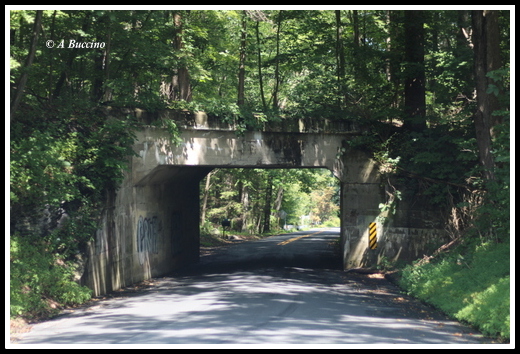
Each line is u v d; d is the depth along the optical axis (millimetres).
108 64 19969
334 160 24156
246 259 29594
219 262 28609
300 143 23875
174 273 24281
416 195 23484
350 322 11109
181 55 23547
